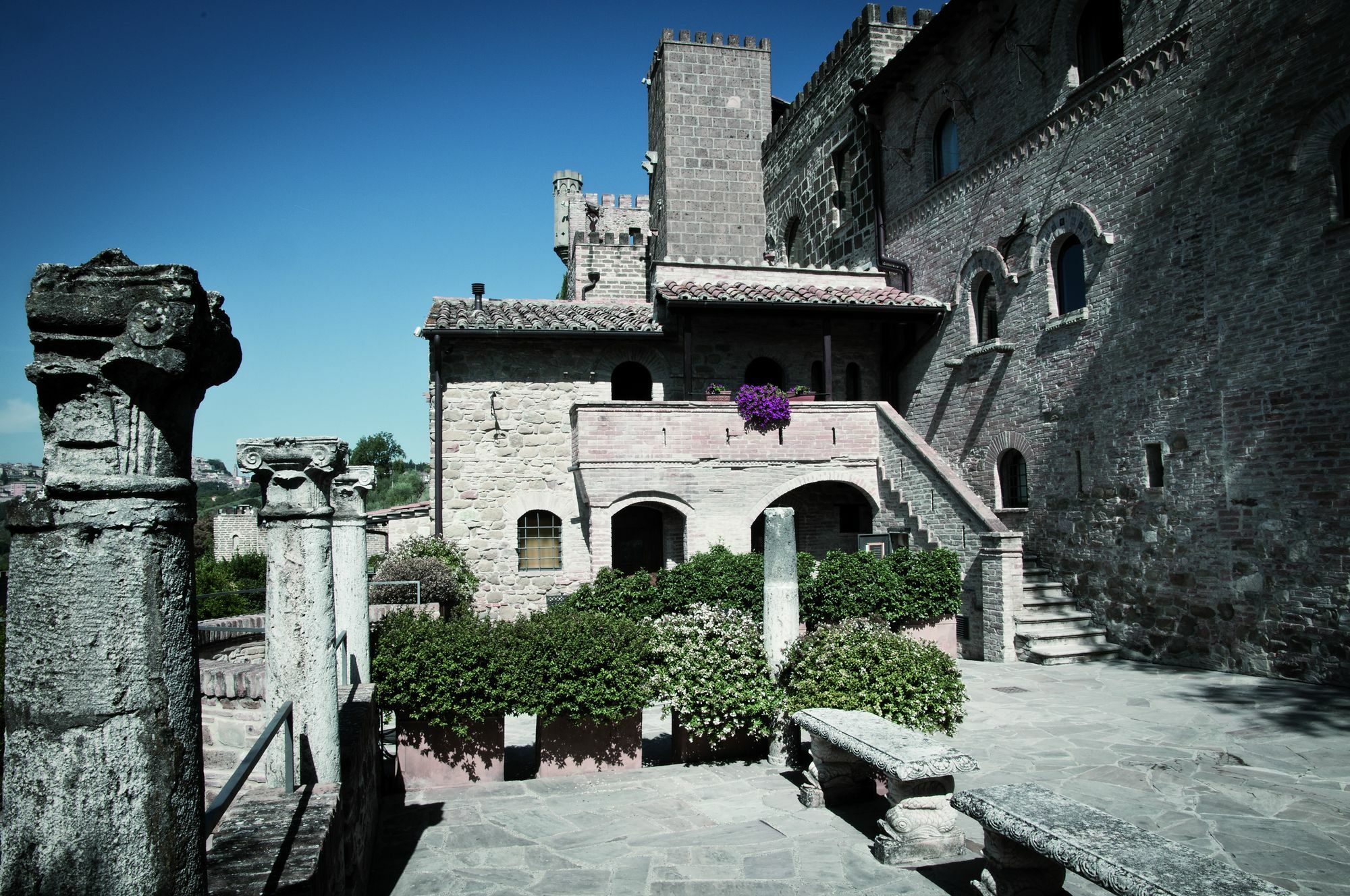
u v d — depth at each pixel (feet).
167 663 8.05
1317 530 35.40
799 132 83.41
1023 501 54.39
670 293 57.62
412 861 19.89
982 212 56.90
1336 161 35.06
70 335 7.89
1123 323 45.37
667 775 26.61
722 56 88.99
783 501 63.72
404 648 25.70
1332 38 34.83
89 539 7.84
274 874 11.43
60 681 7.70
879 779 23.61
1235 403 39.09
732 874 18.74
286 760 15.29
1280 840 20.08
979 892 17.19
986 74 56.44
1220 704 33.27
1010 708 34.22
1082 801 23.03
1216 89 40.01
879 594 43.27
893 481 55.62
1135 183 44.62
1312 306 35.63
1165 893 12.44
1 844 7.64
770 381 66.44
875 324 68.18
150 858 7.77
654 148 94.73
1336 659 34.65
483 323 58.59
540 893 17.93
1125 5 45.24
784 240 87.20
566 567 59.72
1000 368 55.26
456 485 59.06
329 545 17.40
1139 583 44.14
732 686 27.09
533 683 25.85
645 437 54.13
